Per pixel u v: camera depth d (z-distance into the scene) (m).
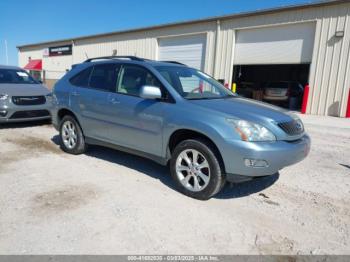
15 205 3.35
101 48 24.97
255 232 2.99
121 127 4.50
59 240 2.72
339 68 13.22
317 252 2.70
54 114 5.76
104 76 4.93
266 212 3.43
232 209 3.47
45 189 3.82
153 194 3.79
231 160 3.35
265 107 4.01
